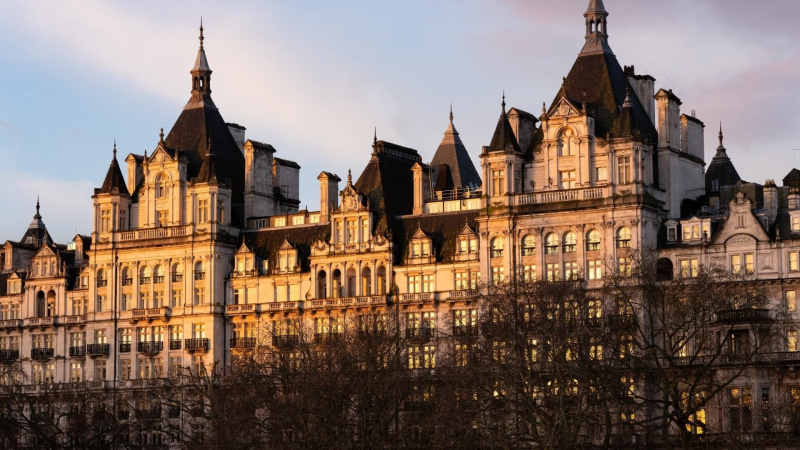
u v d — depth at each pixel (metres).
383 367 187.25
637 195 195.75
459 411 175.12
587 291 194.62
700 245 195.00
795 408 176.75
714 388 182.62
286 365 191.75
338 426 182.50
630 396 175.62
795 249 189.62
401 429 185.75
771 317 186.62
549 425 168.12
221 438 186.12
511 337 179.00
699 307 176.38
